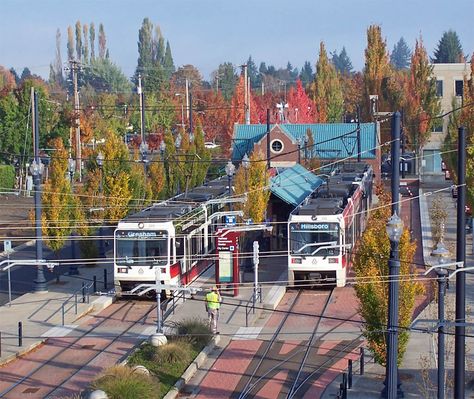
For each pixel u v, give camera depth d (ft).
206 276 152.35
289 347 109.09
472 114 177.47
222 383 95.04
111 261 165.17
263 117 417.90
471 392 89.97
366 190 197.47
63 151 197.47
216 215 149.38
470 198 152.87
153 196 202.90
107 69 638.53
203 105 412.77
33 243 199.72
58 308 130.00
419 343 107.76
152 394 87.51
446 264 77.56
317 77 396.16
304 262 137.69
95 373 97.55
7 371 99.55
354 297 135.13
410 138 281.33
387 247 93.45
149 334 113.39
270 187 173.88
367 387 91.56
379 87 315.99
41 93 293.23
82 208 164.96
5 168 286.05
